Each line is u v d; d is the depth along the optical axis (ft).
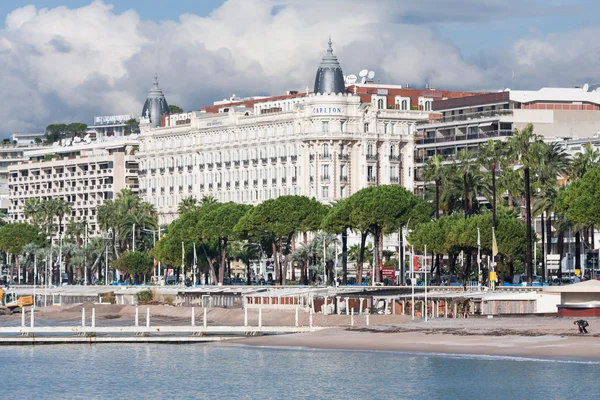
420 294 589.73
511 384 400.26
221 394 407.44
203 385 423.64
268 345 515.09
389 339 503.61
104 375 451.94
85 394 414.82
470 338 490.49
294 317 629.92
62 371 463.42
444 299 593.42
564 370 418.51
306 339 522.88
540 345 465.47
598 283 551.59
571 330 492.95
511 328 509.76
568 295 558.97
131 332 574.15
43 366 477.36
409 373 428.15
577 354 445.37
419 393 395.34
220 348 517.96
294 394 402.31
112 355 506.89
